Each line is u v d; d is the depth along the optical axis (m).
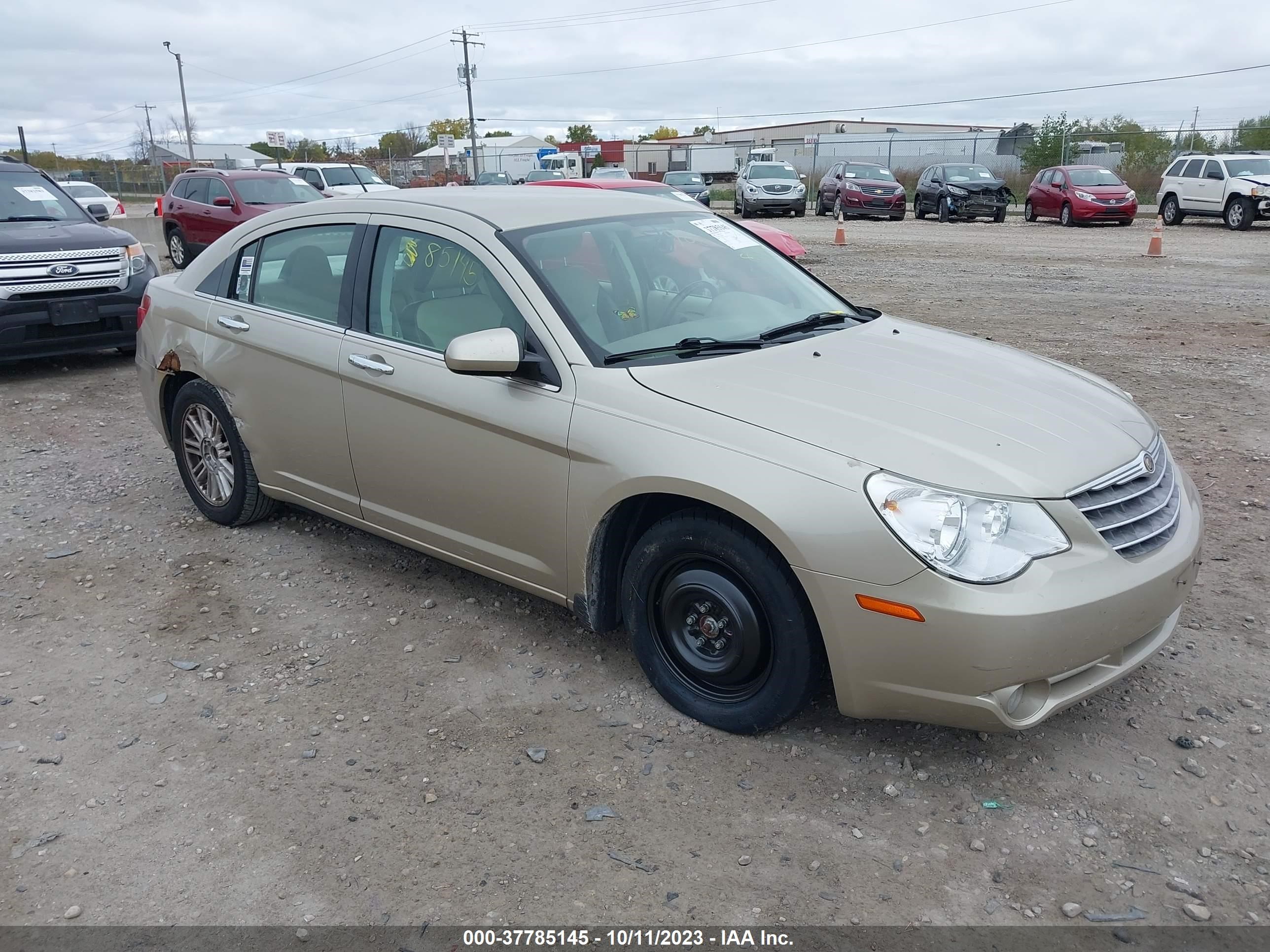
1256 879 2.62
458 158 64.81
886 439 2.94
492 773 3.12
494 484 3.62
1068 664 2.77
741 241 4.54
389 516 4.14
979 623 2.67
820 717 3.38
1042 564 2.75
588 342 3.46
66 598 4.38
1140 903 2.55
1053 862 2.70
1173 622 3.29
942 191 28.41
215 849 2.81
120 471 6.11
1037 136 40.22
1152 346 9.34
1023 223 27.95
